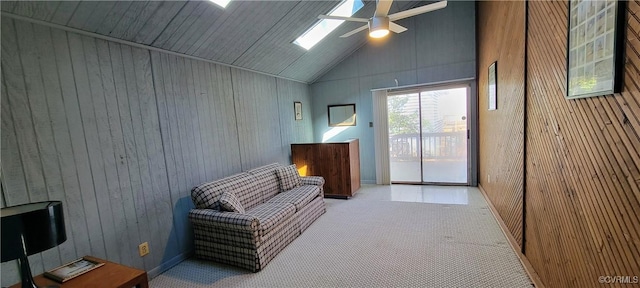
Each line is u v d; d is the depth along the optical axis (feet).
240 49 11.99
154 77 9.16
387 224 11.87
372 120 18.83
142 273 5.81
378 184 19.01
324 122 20.04
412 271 8.22
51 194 6.63
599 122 4.50
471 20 16.05
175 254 9.66
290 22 11.89
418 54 17.31
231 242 9.09
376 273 8.23
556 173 6.15
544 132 6.75
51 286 5.31
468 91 16.71
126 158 8.24
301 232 11.44
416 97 18.08
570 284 5.61
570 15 5.25
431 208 13.55
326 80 19.67
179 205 9.91
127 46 8.36
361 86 18.85
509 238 9.73
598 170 4.59
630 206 3.88
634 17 3.64
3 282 5.95
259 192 11.88
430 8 8.21
